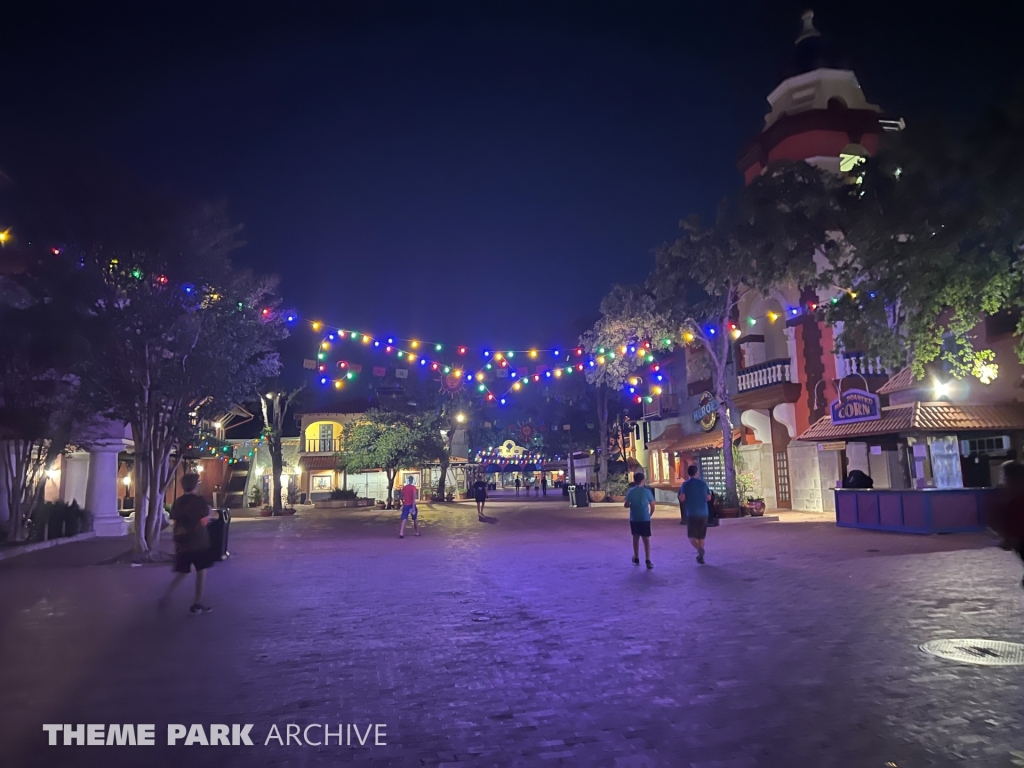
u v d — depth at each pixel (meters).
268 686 6.00
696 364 31.52
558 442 47.03
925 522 16.16
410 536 20.73
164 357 16.08
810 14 28.16
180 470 35.25
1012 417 17.08
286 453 51.25
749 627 7.63
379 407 43.12
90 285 14.41
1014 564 11.31
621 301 22.80
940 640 6.80
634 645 7.05
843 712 4.99
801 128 26.42
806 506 25.09
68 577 12.95
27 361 16.48
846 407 19.47
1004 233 8.28
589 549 15.86
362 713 5.31
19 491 18.67
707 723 4.88
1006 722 4.72
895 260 9.41
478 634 7.80
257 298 17.03
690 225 20.11
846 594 9.29
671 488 33.97
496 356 25.73
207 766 4.42
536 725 4.96
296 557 15.71
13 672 6.49
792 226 18.20
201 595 9.36
